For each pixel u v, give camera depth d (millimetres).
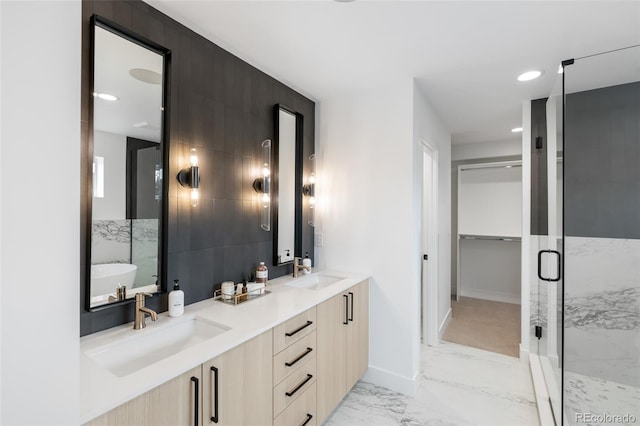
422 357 2926
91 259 1308
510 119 3385
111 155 1375
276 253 2395
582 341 1798
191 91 1744
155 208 1552
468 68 2209
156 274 1559
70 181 729
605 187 1885
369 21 1652
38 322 675
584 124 1927
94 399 860
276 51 1982
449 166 3883
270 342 1468
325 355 1922
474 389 2393
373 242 2539
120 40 1410
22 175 653
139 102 1479
